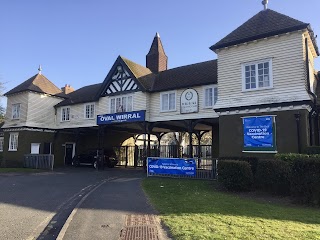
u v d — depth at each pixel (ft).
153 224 22.90
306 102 44.01
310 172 31.07
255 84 49.49
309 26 45.78
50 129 96.17
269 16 52.11
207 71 68.44
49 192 40.32
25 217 26.40
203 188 41.37
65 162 98.68
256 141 47.62
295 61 46.14
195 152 91.97
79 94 97.60
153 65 88.58
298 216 24.98
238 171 38.06
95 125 84.69
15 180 53.93
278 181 35.55
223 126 51.57
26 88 92.17
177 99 69.00
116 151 98.53
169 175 55.62
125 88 77.00
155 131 94.48
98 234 20.72
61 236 20.17
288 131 45.16
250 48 50.78
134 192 38.93
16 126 92.58
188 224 22.06
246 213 25.77
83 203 31.53
